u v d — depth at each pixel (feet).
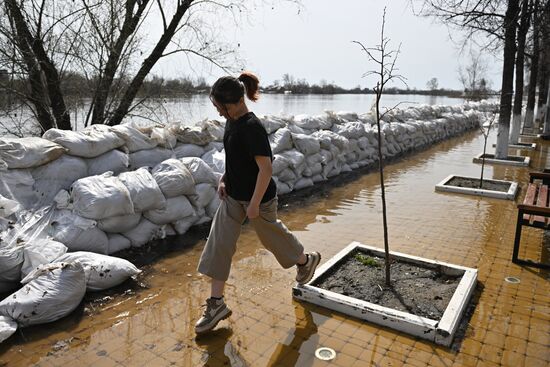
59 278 9.98
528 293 11.47
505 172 29.09
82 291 10.37
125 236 13.85
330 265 12.22
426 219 18.08
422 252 14.37
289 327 9.79
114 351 8.84
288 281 12.14
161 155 16.21
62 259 10.98
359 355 8.80
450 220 17.94
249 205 8.95
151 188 13.83
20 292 9.62
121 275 11.43
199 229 15.94
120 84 24.63
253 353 8.84
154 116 25.79
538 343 9.23
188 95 26.73
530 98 59.67
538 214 12.84
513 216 18.56
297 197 21.65
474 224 17.42
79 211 12.20
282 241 10.01
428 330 9.26
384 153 34.17
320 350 8.95
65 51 22.03
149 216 14.40
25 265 10.64
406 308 10.24
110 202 12.39
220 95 8.77
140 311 10.41
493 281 12.16
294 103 51.44
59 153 13.12
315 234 16.20
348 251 13.24
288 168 22.09
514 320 10.14
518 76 42.19
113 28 22.57
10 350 8.80
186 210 15.23
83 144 13.67
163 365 8.43
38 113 22.33
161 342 9.18
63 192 12.69
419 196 22.11
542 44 45.60
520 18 31.30
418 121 42.47
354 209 19.61
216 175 16.58
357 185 24.49
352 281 11.64
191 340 9.27
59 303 9.76
